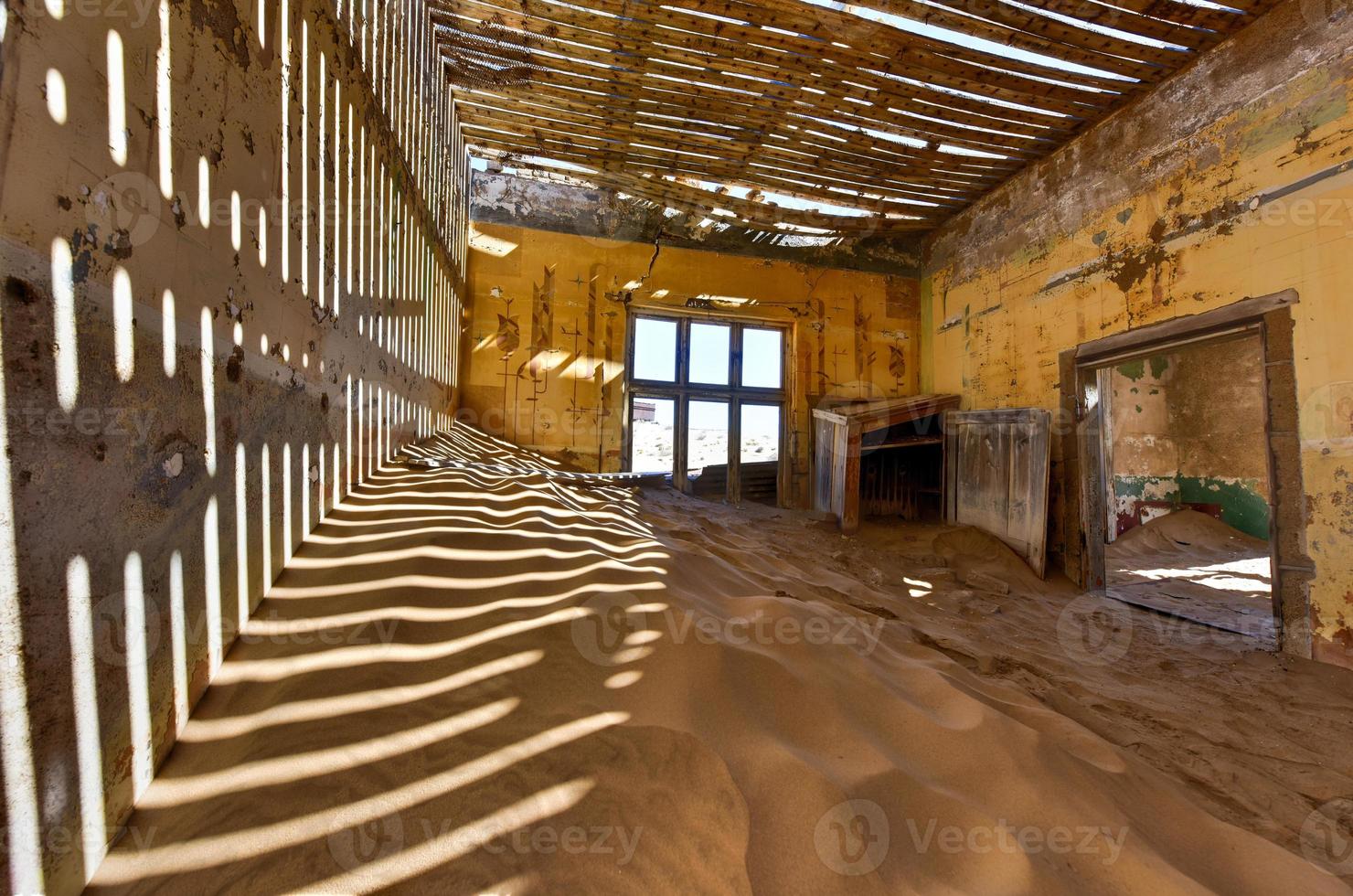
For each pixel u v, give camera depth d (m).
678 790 1.49
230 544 1.77
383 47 3.50
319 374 2.53
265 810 1.29
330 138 2.61
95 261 1.17
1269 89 4.36
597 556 2.99
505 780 1.45
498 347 7.20
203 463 1.61
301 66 2.29
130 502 1.29
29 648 1.01
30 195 1.00
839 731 1.86
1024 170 6.84
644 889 1.20
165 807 1.29
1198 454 9.81
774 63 5.01
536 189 7.43
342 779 1.39
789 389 8.40
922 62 4.93
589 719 1.72
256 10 1.91
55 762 1.05
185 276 1.51
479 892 1.14
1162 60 4.89
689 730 1.72
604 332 7.61
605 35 4.79
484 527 2.93
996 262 7.29
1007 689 2.71
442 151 5.39
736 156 6.61
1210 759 2.50
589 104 5.79
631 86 5.46
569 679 1.91
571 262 7.52
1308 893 1.57
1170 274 5.13
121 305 1.25
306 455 2.40
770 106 5.66
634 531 4.07
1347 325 3.90
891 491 8.74
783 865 1.32
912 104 5.57
